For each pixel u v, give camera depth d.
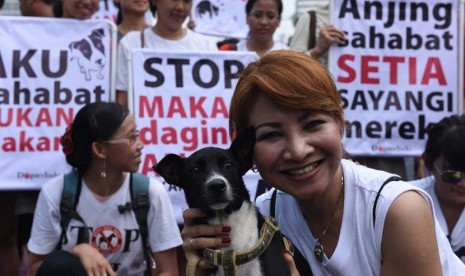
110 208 3.78
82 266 3.58
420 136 5.14
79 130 3.75
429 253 2.30
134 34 5.09
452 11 5.21
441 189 3.75
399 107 5.12
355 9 5.09
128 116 3.81
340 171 2.48
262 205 2.77
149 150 4.68
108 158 3.74
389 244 2.33
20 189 4.58
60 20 4.72
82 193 3.79
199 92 4.79
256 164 2.42
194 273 2.43
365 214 2.40
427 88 5.16
